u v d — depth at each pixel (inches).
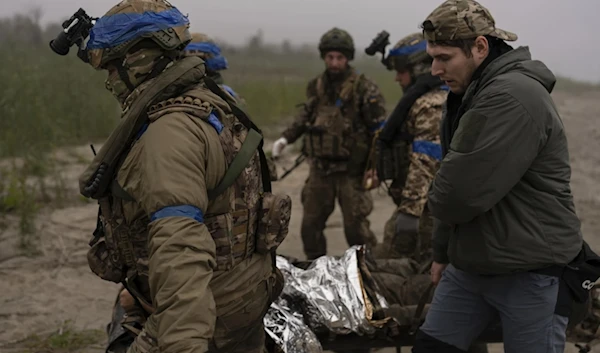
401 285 116.6
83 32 78.0
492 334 104.3
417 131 143.5
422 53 151.8
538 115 85.8
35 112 312.5
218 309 76.3
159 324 64.3
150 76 74.2
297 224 241.0
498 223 89.3
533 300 90.3
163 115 71.0
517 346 92.6
